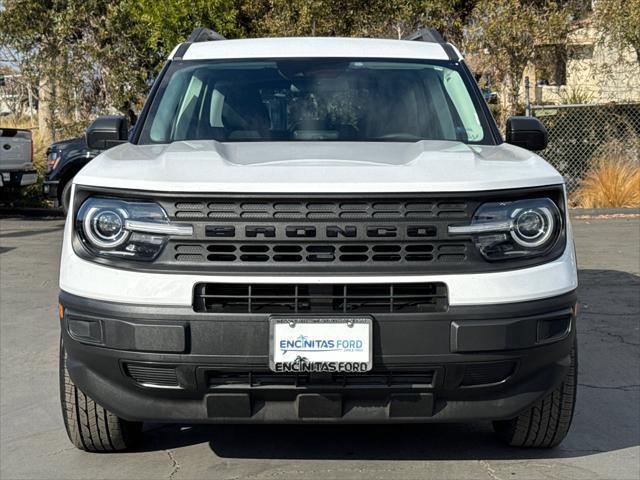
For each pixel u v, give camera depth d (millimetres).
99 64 17984
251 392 3791
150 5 16922
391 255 3705
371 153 4340
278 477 4246
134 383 3848
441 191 3703
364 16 17750
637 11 16766
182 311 3689
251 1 18250
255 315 3676
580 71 19547
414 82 5223
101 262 3814
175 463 4449
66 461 4500
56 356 6559
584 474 4266
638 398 5480
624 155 16812
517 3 16781
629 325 7309
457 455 4523
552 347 3865
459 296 3705
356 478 4227
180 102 5090
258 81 5195
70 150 13836
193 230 3699
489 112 5121
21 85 22328
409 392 3814
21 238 13016
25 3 17781
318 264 3674
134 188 3768
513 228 3799
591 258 10656
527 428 4406
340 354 3668
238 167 3891
